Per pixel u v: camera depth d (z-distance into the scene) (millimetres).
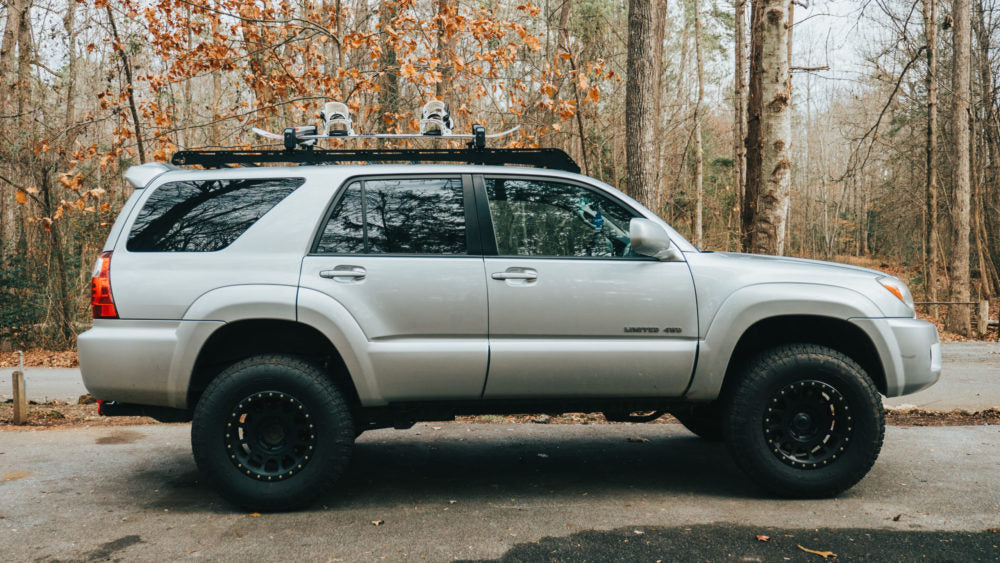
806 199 55062
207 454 3885
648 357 4102
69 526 3756
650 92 8820
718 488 4426
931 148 20922
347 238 4105
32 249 17859
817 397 4156
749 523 3740
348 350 3959
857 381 4086
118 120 12742
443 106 4508
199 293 3955
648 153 8812
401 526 3740
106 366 3947
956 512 3883
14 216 17938
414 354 3992
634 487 4457
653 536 3557
